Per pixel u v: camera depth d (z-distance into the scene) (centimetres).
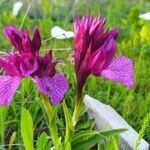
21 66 16
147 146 22
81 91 17
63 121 26
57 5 52
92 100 26
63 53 35
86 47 17
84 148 18
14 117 25
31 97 26
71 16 49
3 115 23
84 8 50
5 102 16
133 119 26
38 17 51
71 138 18
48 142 22
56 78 16
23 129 17
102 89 30
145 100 27
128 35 42
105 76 16
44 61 16
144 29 39
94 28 16
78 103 18
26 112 17
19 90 28
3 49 36
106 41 16
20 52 17
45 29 43
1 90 16
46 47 39
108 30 17
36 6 53
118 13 49
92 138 18
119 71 16
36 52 16
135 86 31
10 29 17
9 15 46
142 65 34
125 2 59
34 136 24
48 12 51
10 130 24
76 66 17
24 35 17
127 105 27
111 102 28
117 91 30
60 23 46
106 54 16
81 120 26
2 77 17
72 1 53
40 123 25
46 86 16
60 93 16
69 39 40
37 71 16
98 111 25
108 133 18
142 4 57
